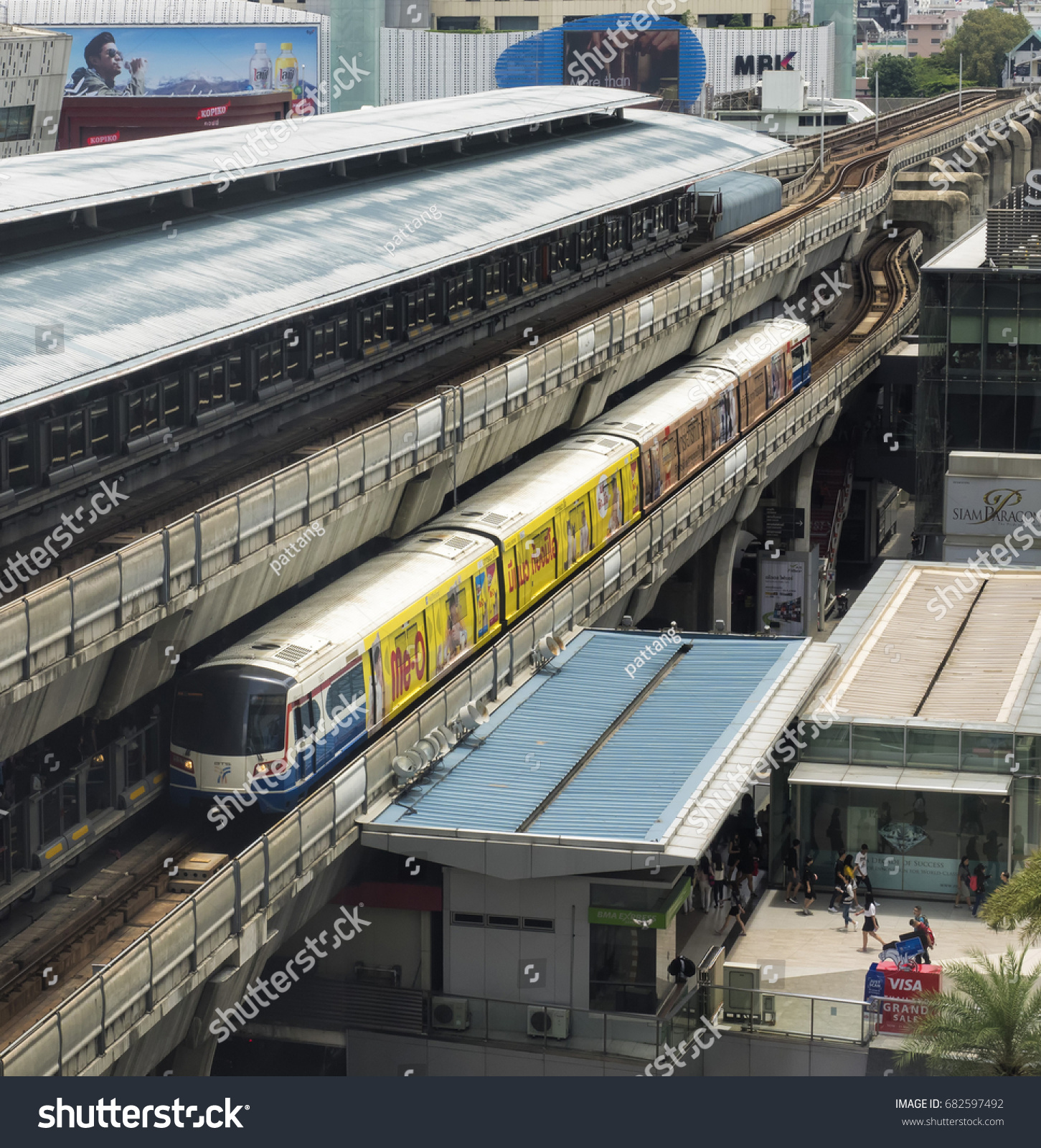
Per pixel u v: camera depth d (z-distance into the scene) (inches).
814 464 3144.7
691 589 2815.0
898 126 5816.9
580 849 1378.0
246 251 1769.2
